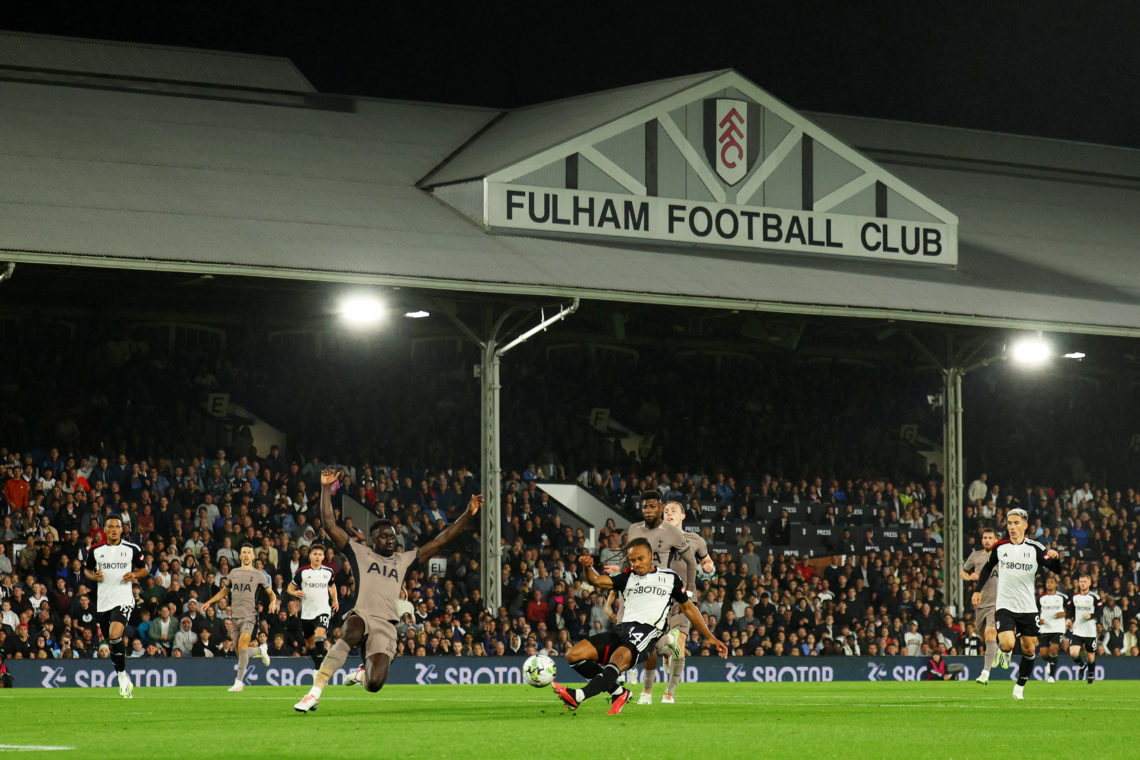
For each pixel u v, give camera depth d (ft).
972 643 118.83
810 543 131.13
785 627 117.60
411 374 130.93
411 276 102.42
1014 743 40.04
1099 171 162.61
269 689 80.89
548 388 135.64
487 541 105.70
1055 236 144.15
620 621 49.08
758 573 123.65
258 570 79.36
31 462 107.34
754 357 147.74
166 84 127.85
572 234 118.11
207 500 111.14
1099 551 142.20
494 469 106.73
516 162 116.47
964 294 124.16
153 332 125.08
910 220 130.31
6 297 119.14
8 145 108.88
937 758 35.65
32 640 94.02
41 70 123.24
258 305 128.26
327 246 104.53
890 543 134.62
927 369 151.84
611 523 118.01
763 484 136.26
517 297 109.91
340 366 129.49
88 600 98.94
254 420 124.57
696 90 123.44
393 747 37.60
